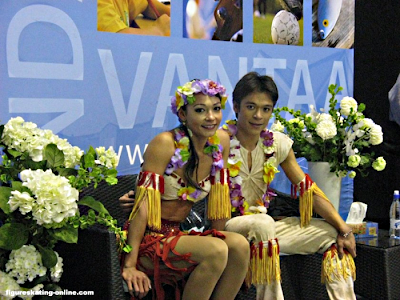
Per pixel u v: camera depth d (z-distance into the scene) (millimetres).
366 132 3385
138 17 3229
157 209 2609
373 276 3158
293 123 3451
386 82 4250
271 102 2984
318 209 3090
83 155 2701
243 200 3039
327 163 3375
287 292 2990
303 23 3844
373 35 4312
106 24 3131
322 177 3385
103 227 2586
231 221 2842
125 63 3201
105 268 2500
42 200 2348
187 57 3400
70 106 3059
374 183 4395
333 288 2979
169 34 3334
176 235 2637
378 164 3406
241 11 3582
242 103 2984
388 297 3105
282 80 3775
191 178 2691
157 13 3283
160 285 2561
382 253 3113
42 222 2369
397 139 4219
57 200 2373
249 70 3637
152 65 3285
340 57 4027
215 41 3496
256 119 2967
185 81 3402
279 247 2969
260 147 3098
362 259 3207
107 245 2492
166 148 2652
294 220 3131
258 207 3045
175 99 2703
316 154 3389
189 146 2697
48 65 2988
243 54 3609
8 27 2881
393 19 4176
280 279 2855
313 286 3078
